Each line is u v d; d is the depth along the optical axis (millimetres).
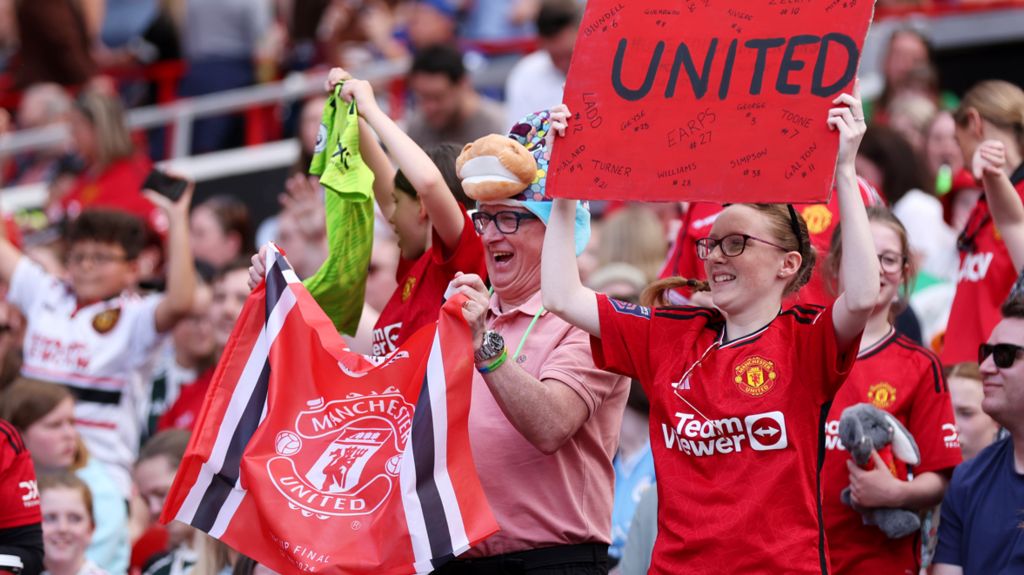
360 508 15000
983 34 40000
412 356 15375
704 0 14734
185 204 25281
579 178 14750
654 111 14617
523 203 15648
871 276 13836
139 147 42281
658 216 28766
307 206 28484
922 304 26438
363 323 18938
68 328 25812
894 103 32656
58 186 36938
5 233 27750
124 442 25703
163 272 30766
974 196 25984
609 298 15258
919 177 28844
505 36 44219
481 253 16859
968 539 16766
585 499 15773
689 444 14641
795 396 14352
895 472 17312
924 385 17953
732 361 14609
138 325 25531
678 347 14930
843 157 13898
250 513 15312
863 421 17000
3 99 44906
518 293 16125
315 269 28344
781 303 15336
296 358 15586
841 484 17422
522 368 15227
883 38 40031
